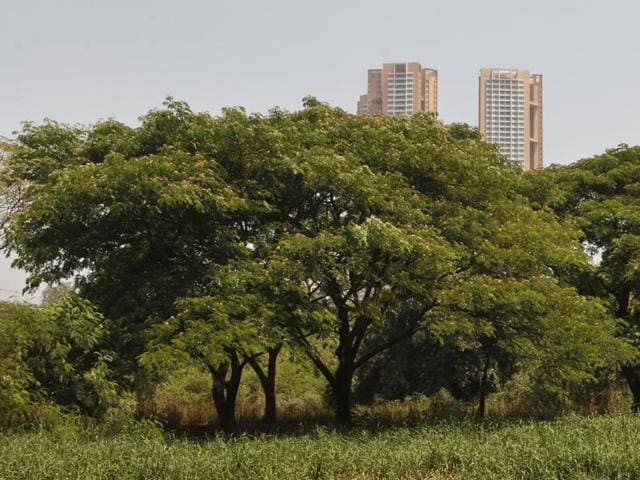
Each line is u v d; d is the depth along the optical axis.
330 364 27.45
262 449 11.14
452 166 16.42
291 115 16.81
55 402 13.23
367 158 16.03
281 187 15.19
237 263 14.04
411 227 14.98
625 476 10.05
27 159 16.12
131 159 13.88
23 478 9.69
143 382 13.98
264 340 13.20
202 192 13.40
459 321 15.69
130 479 9.94
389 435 13.77
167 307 14.15
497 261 15.51
